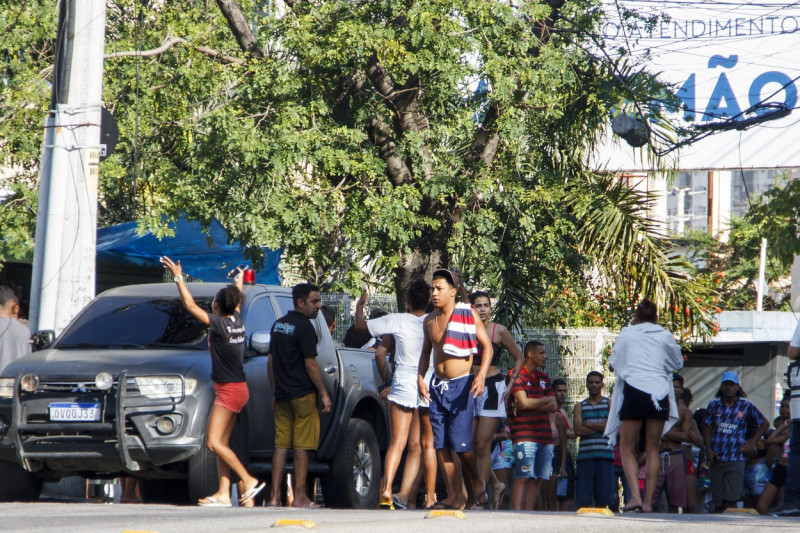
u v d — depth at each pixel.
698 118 96.81
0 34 66.25
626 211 67.38
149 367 34.38
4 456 34.88
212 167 60.56
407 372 37.09
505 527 21.61
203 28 68.06
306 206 60.72
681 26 96.94
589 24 68.25
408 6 61.16
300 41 60.12
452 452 35.94
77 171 44.78
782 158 96.00
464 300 38.34
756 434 60.22
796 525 24.80
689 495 57.81
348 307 72.25
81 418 34.06
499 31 61.56
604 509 26.86
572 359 77.25
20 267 76.44
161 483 45.66
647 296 67.12
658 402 37.31
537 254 66.62
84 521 22.78
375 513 28.25
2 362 42.00
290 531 20.17
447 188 62.50
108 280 77.69
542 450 45.19
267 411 38.50
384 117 65.94
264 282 68.88
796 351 36.16
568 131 69.56
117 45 69.88
